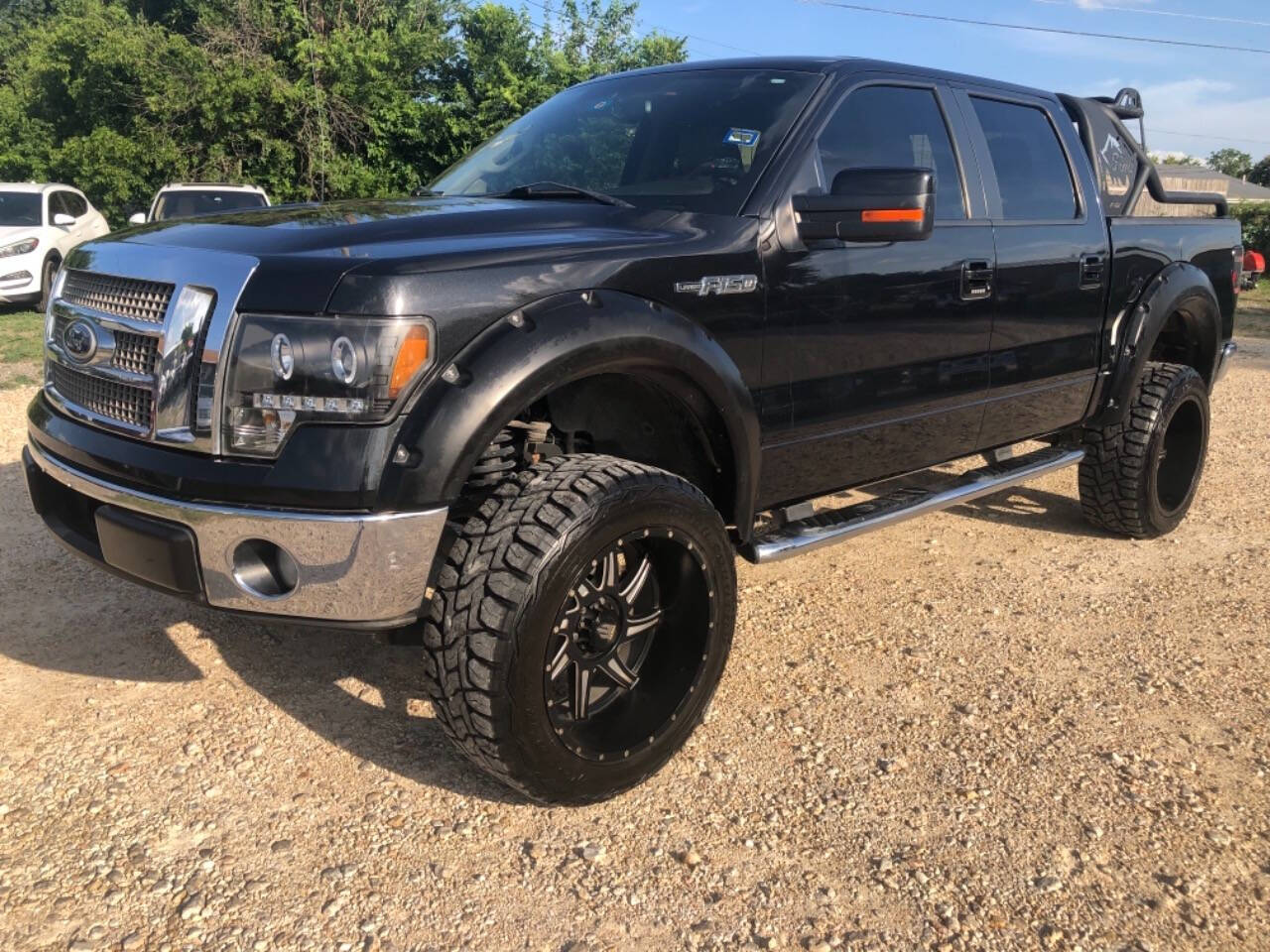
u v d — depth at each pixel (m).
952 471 5.95
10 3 35.53
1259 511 5.43
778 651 3.56
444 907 2.23
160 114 21.84
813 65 3.46
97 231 14.59
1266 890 2.34
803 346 3.07
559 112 3.84
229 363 2.23
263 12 23.41
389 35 24.12
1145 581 4.32
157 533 2.31
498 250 2.43
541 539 2.30
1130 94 5.02
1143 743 2.97
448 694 2.34
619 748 2.55
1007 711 3.15
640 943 2.14
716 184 3.08
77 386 2.64
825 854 2.44
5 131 24.61
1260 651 3.62
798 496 3.33
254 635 3.54
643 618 2.64
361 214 2.75
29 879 2.27
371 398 2.18
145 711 3.01
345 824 2.51
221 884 2.28
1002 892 2.32
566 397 2.88
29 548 4.32
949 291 3.53
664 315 2.62
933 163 3.64
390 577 2.22
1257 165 66.25
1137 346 4.45
